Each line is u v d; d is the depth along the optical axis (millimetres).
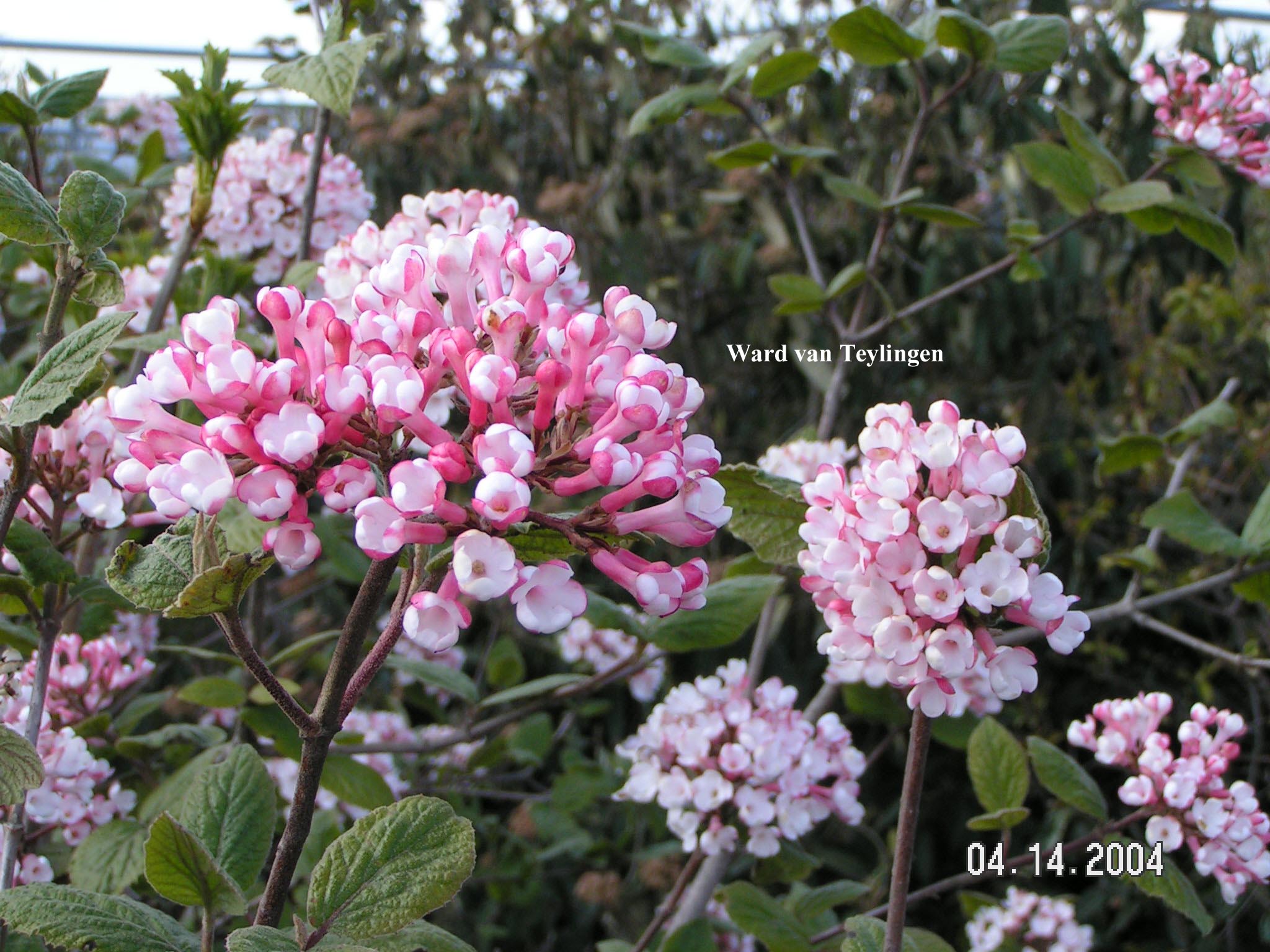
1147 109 762
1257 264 920
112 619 416
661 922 396
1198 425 502
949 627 225
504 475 164
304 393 179
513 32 994
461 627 178
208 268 426
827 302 548
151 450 180
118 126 723
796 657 806
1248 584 448
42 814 313
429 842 188
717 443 867
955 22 460
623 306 195
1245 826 323
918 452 228
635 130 534
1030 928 461
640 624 396
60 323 229
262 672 181
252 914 314
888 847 597
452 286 197
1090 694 791
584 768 632
